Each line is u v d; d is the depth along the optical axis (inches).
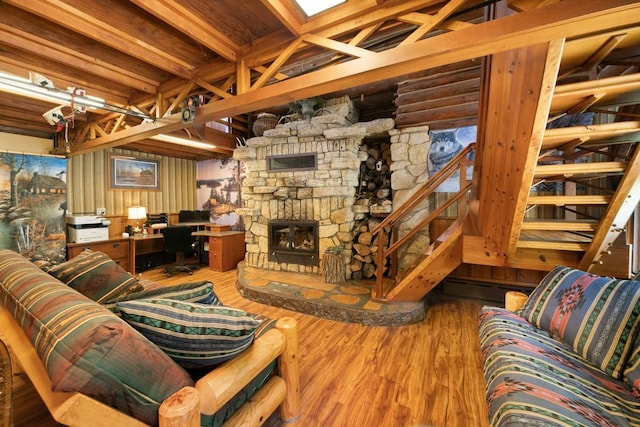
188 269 183.6
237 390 43.9
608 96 51.0
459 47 51.6
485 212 82.5
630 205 60.4
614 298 54.5
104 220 166.1
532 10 44.8
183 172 234.4
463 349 87.0
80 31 68.4
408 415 60.7
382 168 158.6
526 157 57.1
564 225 69.4
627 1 38.7
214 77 92.4
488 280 125.2
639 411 41.2
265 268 169.3
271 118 177.0
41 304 39.8
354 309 106.6
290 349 59.0
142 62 93.8
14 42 74.8
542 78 47.8
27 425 53.9
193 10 67.7
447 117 130.3
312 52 83.0
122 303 40.1
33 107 123.0
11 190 132.6
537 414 37.4
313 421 59.4
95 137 141.3
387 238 146.5
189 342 41.4
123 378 32.7
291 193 157.8
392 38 76.1
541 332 62.4
